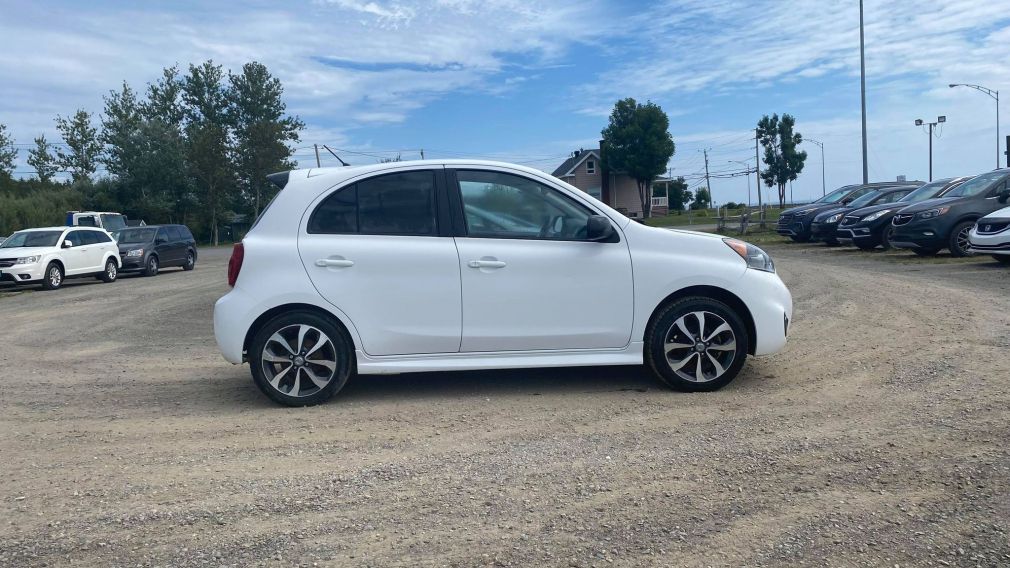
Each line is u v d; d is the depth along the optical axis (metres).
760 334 5.71
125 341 9.48
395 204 5.64
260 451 4.61
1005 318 8.16
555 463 4.27
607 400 5.55
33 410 5.82
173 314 12.33
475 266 5.54
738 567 3.09
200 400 5.96
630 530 3.43
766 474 4.02
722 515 3.55
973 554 3.14
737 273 5.68
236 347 5.45
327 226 5.57
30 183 59.88
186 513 3.71
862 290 11.23
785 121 67.06
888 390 5.52
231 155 67.19
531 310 5.58
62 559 3.27
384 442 4.72
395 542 3.37
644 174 71.06
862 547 3.22
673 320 5.62
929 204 15.74
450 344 5.57
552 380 6.24
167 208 63.09
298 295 5.43
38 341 9.84
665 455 4.34
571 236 5.67
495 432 4.86
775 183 68.38
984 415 4.80
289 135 77.56
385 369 5.55
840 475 3.97
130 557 3.28
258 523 3.59
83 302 15.33
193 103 76.12
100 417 5.53
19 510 3.79
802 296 11.00
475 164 5.73
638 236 5.70
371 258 5.49
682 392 5.72
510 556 3.22
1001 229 13.27
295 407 5.57
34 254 19.11
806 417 4.96
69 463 4.48
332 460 4.42
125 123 64.81
